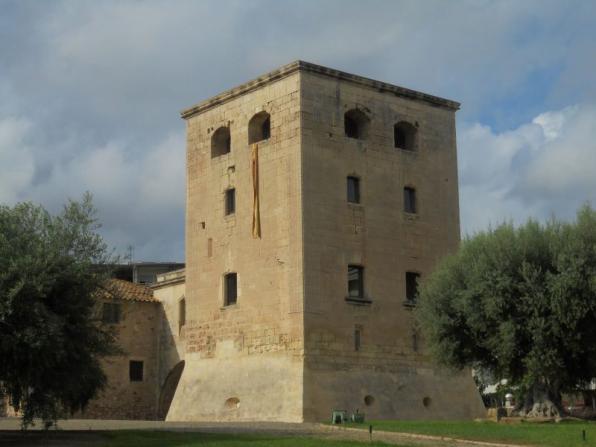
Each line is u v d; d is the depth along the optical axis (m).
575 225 39.94
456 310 41.00
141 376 57.81
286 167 45.50
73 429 38.00
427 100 50.75
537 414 41.91
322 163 45.56
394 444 28.30
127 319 57.84
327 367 43.75
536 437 29.41
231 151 49.03
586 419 41.81
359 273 46.28
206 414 46.78
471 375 49.41
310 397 42.59
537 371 37.94
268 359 44.88
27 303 31.36
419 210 49.22
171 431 35.25
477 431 32.16
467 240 42.62
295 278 44.12
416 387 46.72
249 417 44.53
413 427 34.97
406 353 46.91
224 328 47.72
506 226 41.22
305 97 45.50
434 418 46.78
